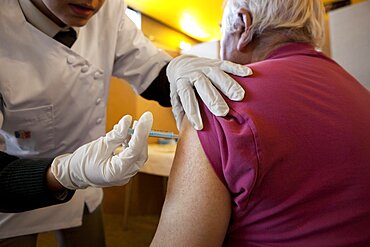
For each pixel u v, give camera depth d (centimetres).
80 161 64
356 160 54
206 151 53
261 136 50
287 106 54
